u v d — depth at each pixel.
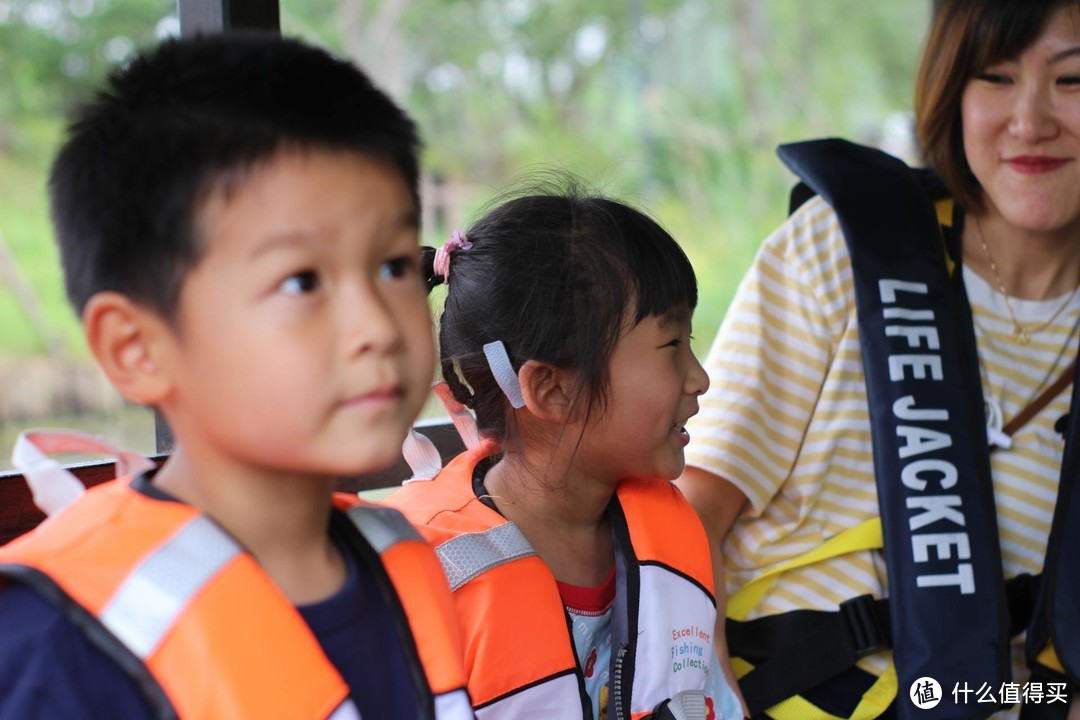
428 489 1.44
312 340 0.80
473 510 1.38
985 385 1.80
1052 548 1.69
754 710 1.73
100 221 0.82
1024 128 1.71
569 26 11.60
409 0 11.04
